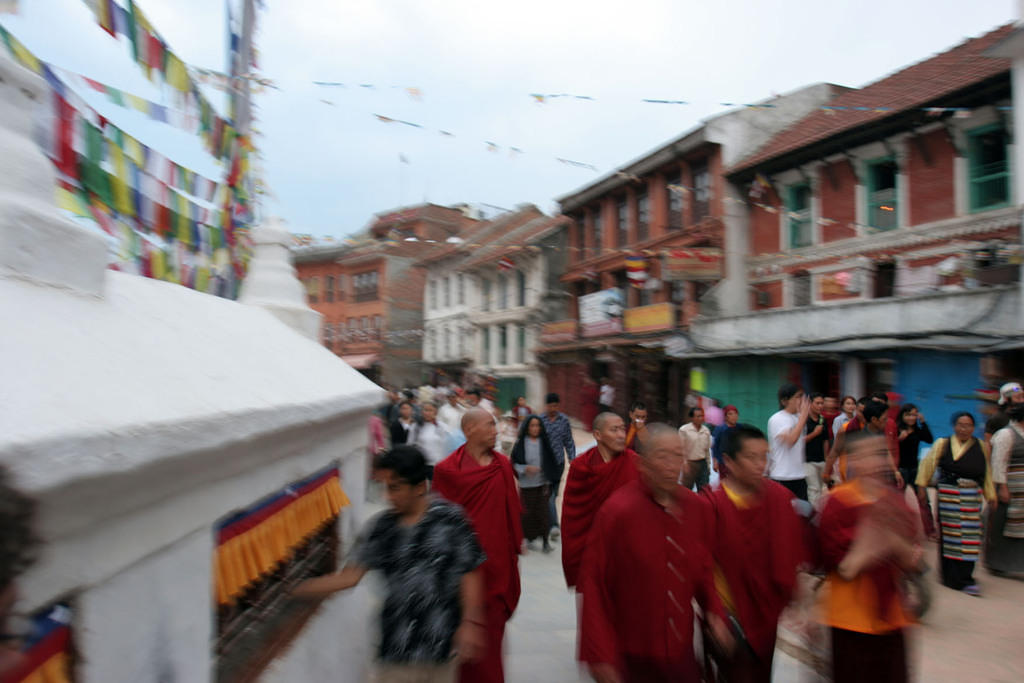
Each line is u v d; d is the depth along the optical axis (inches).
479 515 169.6
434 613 117.6
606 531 123.6
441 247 1497.3
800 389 270.5
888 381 598.5
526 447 306.5
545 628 220.8
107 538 65.3
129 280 116.6
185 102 154.3
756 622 132.6
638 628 121.6
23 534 43.5
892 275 646.5
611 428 189.0
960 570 248.8
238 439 84.1
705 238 834.2
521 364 1261.1
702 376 814.5
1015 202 535.8
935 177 598.5
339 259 1695.4
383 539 124.3
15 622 48.2
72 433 54.2
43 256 79.3
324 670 140.2
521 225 1392.7
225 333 126.4
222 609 103.6
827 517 132.3
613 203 1051.9
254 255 207.9
